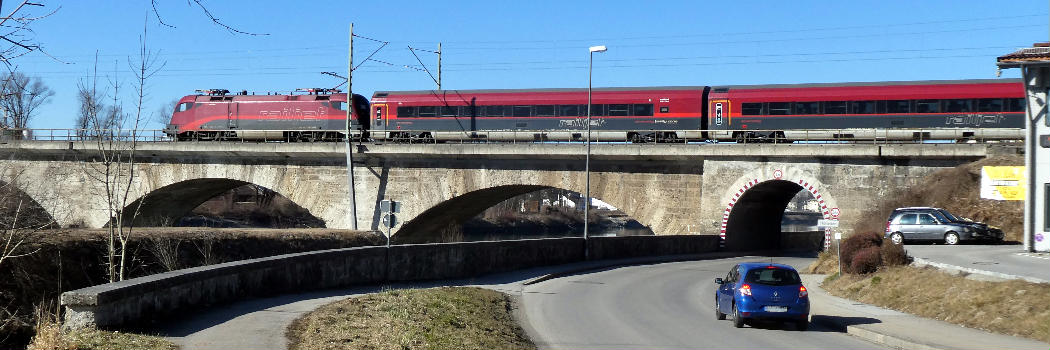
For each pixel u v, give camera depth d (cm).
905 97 4306
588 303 2452
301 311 1708
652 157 4650
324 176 5456
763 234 5512
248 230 4178
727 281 2044
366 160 5341
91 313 1320
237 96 6025
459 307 2052
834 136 4444
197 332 1401
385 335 1503
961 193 3925
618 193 4847
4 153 5666
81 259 2795
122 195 5788
